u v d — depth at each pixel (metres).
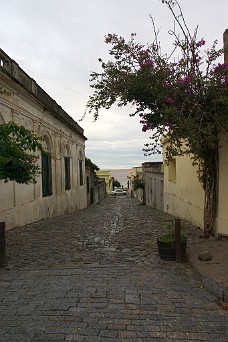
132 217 16.11
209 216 8.77
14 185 11.61
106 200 42.16
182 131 7.14
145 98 7.64
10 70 11.57
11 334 3.75
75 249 8.13
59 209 18.33
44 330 3.84
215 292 4.94
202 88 7.27
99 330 3.85
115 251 7.87
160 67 7.46
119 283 5.44
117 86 7.60
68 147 21.09
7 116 11.18
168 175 17.34
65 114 20.19
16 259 7.12
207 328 3.93
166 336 3.73
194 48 7.39
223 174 8.38
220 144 8.32
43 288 5.20
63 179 19.45
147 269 6.28
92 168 34.53
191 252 7.07
